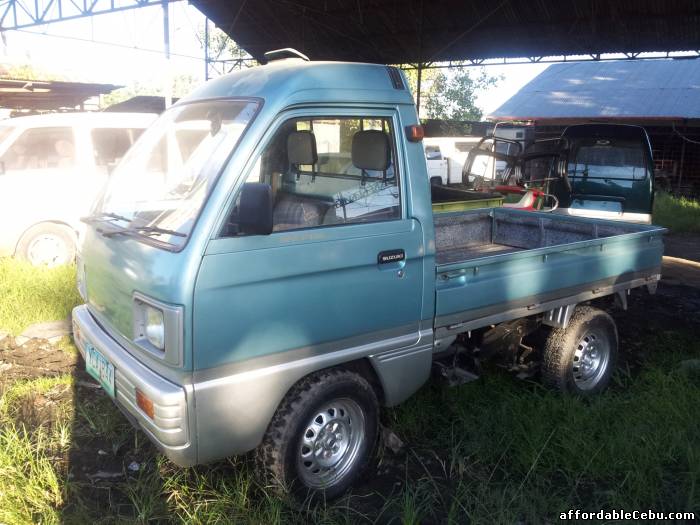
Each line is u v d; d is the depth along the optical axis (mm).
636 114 20734
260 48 19703
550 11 14664
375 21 17125
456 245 5867
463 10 15523
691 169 20625
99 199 3842
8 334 5570
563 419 4199
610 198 9531
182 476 3480
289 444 3117
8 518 3023
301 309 3076
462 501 3410
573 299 4516
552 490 3578
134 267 2971
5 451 3486
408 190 3504
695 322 6898
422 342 3619
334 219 3273
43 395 4469
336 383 3250
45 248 7641
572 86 24500
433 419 4246
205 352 2793
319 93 3188
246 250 2867
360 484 3572
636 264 4992
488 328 4363
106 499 3334
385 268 3383
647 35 15156
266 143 3010
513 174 10336
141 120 8352
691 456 3699
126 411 3227
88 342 3529
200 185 2984
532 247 5871
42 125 7648
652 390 4660
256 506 3256
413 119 3553
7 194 7336
